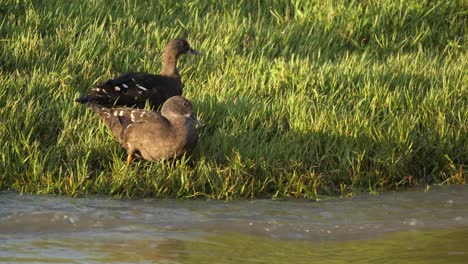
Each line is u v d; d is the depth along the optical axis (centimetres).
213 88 1524
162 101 1459
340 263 1009
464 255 1043
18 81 1458
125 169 1270
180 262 1002
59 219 1142
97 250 1038
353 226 1161
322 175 1325
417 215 1217
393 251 1059
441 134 1430
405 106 1524
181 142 1280
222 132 1373
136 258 1012
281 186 1290
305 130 1399
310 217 1195
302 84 1549
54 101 1437
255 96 1512
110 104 1398
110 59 1603
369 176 1338
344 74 1603
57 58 1593
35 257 1005
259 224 1152
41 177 1257
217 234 1115
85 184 1256
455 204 1273
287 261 1015
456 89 1567
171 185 1267
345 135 1395
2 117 1369
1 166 1274
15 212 1158
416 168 1395
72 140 1338
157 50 1678
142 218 1165
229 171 1287
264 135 1399
